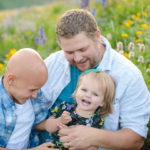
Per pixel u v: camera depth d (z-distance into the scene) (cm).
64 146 217
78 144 207
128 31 407
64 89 236
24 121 213
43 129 238
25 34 634
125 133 206
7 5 1856
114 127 217
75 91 224
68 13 194
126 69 210
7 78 189
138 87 207
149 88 282
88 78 210
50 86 241
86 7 471
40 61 193
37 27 643
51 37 518
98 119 216
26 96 198
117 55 222
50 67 242
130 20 479
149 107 214
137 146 212
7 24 749
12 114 206
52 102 244
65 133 213
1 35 698
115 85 212
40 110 230
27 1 1941
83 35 189
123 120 213
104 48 224
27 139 226
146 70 301
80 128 209
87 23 190
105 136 203
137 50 349
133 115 209
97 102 210
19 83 190
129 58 320
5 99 203
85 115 220
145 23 413
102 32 399
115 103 212
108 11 559
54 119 230
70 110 227
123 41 376
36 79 189
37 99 225
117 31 396
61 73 238
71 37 187
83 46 192
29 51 193
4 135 210
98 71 211
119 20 496
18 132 214
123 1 569
